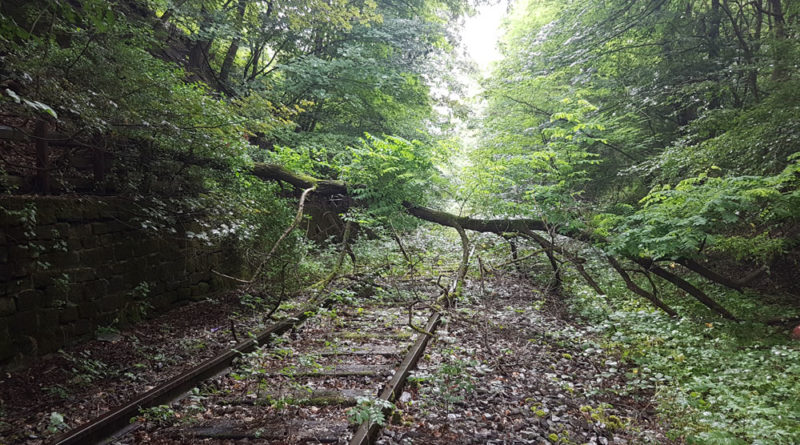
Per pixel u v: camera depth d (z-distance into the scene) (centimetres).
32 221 543
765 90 959
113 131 655
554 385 536
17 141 633
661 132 1225
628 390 532
